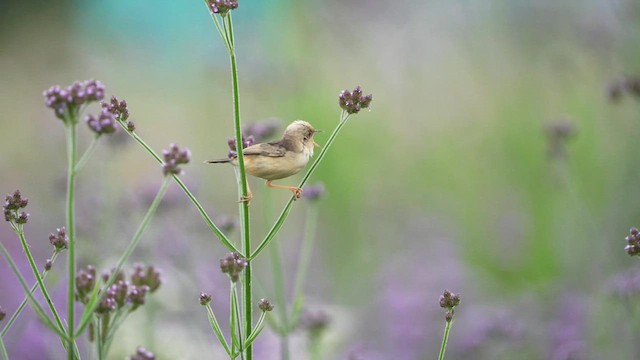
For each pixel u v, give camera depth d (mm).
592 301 12195
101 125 4934
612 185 14820
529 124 17531
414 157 18172
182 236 12297
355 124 18812
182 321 11461
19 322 11242
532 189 16016
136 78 26094
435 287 13656
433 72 20141
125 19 28906
